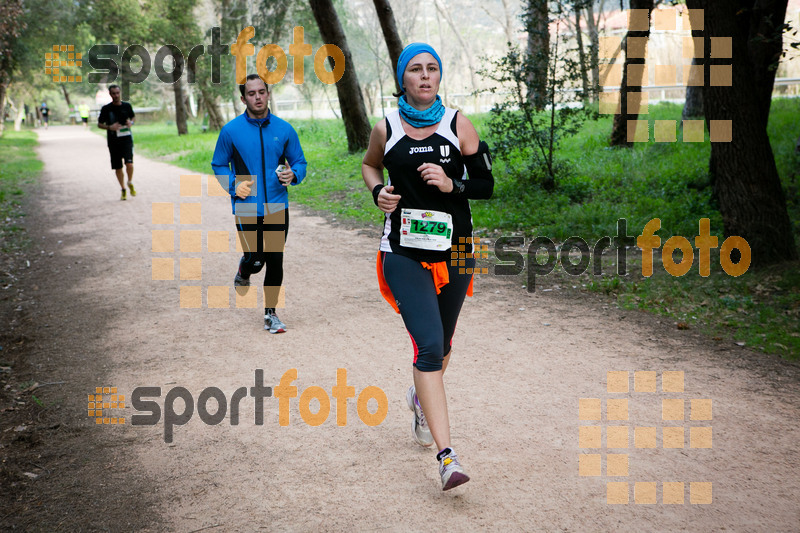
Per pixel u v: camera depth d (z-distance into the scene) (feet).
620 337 18.42
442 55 180.45
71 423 14.01
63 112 257.55
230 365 16.94
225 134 18.44
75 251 30.73
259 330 19.58
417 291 11.19
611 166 43.14
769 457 11.94
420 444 12.51
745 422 13.30
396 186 11.34
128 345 18.61
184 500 11.06
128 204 43.80
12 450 12.91
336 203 42.75
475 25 197.57
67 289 24.56
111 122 44.45
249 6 98.17
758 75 30.89
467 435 12.91
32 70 130.11
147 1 118.93
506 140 41.93
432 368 11.00
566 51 38.73
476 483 11.25
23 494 11.40
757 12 30.37
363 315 20.74
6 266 28.17
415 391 12.25
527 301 21.95
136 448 12.89
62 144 111.34
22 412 14.58
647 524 10.05
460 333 18.98
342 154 62.59
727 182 24.56
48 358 17.80
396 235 11.43
